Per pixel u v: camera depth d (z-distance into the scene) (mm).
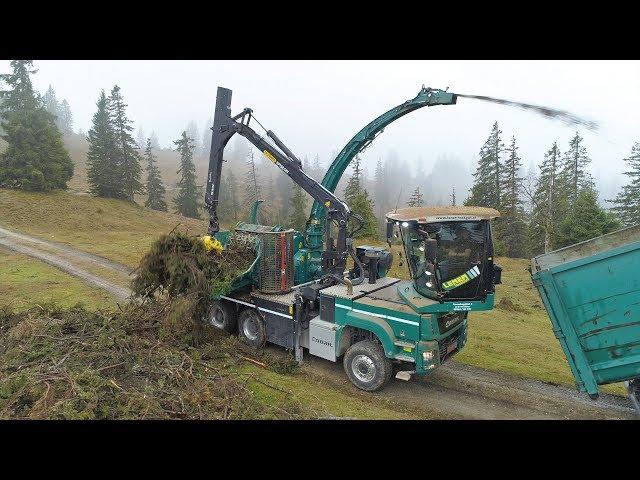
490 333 12336
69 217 34469
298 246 10625
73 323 8367
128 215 40500
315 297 8586
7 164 37844
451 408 7398
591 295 6105
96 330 8164
